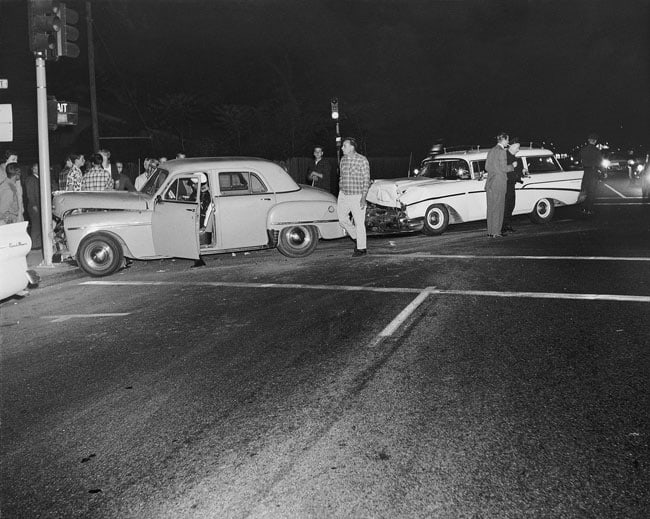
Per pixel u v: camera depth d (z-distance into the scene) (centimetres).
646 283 945
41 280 1123
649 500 390
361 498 402
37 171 1466
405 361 645
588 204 1752
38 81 1219
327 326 778
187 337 760
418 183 1521
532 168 1622
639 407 521
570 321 764
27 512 404
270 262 1230
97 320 857
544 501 392
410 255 1236
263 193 1241
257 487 420
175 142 3653
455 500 396
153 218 1185
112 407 562
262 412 537
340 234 1291
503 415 513
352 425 505
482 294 905
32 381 637
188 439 494
